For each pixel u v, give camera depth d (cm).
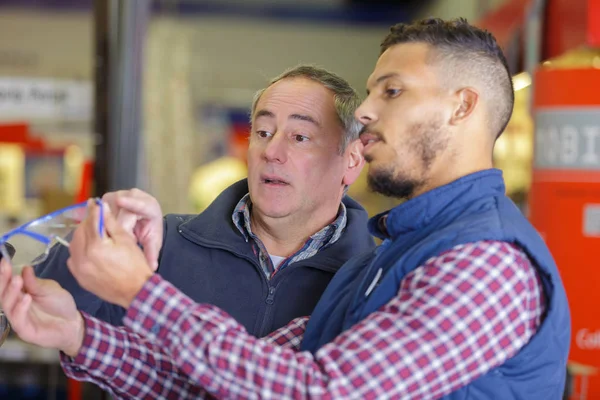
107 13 332
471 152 141
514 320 126
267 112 190
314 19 1274
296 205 187
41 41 1213
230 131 1239
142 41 340
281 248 195
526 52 351
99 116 335
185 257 192
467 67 140
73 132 774
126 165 336
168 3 495
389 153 140
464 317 122
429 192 137
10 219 569
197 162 1071
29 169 775
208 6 1255
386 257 141
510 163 413
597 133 311
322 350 122
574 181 313
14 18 1208
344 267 160
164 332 120
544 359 131
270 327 186
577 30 309
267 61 1315
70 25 1215
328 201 194
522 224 136
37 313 142
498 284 125
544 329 129
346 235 197
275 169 186
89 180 335
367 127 143
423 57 140
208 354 118
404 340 120
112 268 122
